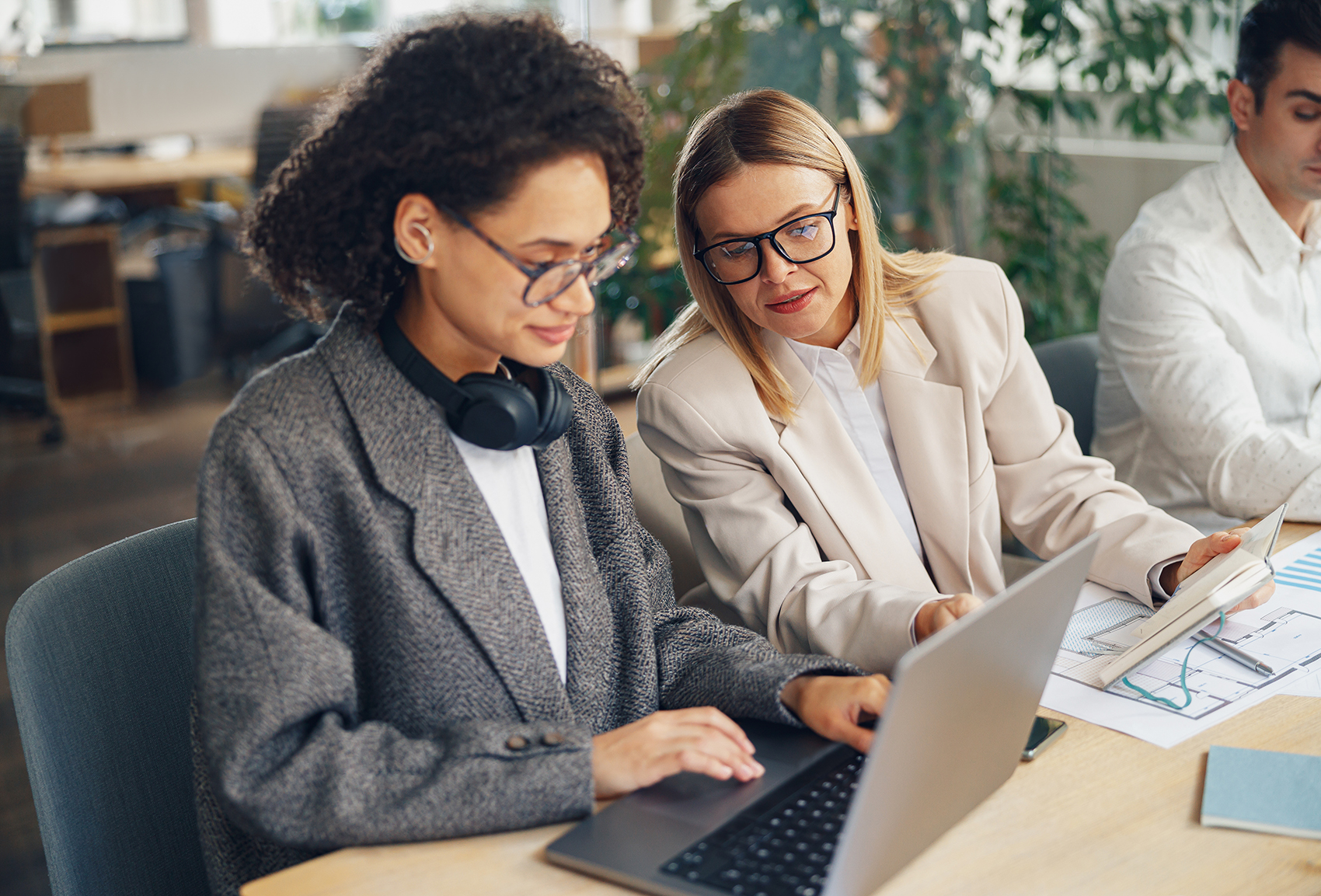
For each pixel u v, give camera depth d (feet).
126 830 3.89
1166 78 11.73
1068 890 2.73
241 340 8.39
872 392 5.15
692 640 3.95
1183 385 6.02
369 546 3.27
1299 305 6.41
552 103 3.08
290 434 3.23
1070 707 3.65
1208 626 4.19
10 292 7.11
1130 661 3.79
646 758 3.17
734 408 4.83
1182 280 6.18
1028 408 5.23
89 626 3.89
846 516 4.80
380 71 3.24
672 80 9.61
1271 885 2.73
